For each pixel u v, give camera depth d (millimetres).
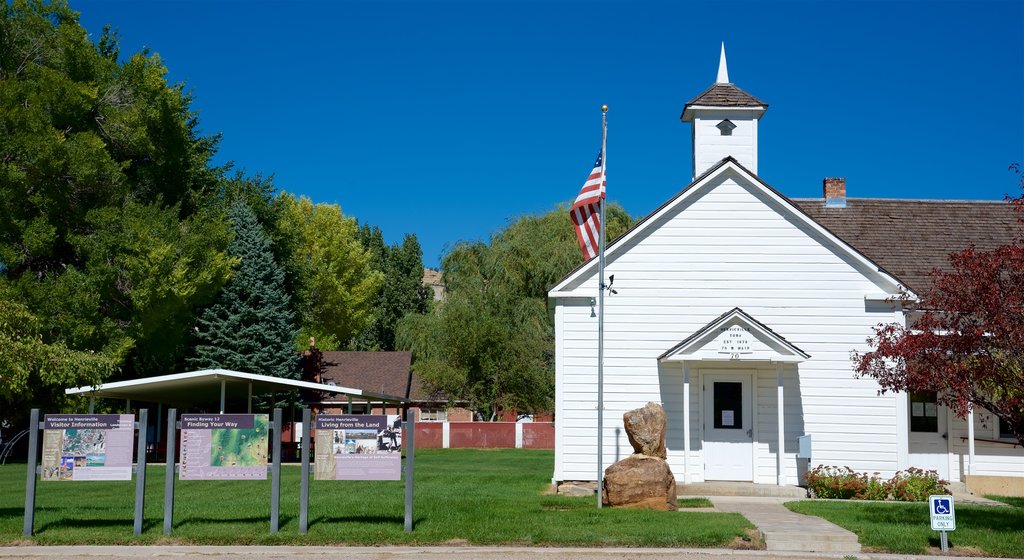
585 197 18281
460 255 52344
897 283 21781
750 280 22281
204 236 40250
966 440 22641
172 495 13930
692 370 22094
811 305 22156
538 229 50969
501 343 49719
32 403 37875
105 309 38719
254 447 13891
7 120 35344
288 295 51781
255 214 52188
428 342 51875
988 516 16797
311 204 71188
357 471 13898
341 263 70688
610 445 21844
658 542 13477
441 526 14367
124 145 40812
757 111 25281
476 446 49281
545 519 15258
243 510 16656
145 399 36656
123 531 14094
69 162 35812
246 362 45031
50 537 13641
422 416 61469
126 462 13891
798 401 21875
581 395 22047
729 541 13664
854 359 17703
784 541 13703
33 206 37250
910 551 13320
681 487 21016
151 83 41250
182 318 40719
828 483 20625
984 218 26625
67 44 38094
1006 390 13992
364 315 71375
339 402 55344
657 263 22406
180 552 12781
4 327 15672
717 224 22484
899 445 21562
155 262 36750
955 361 14469
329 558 12484
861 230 26047
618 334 22219
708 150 25344
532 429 49219
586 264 22344
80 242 37062
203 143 52188
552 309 25891
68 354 16359
